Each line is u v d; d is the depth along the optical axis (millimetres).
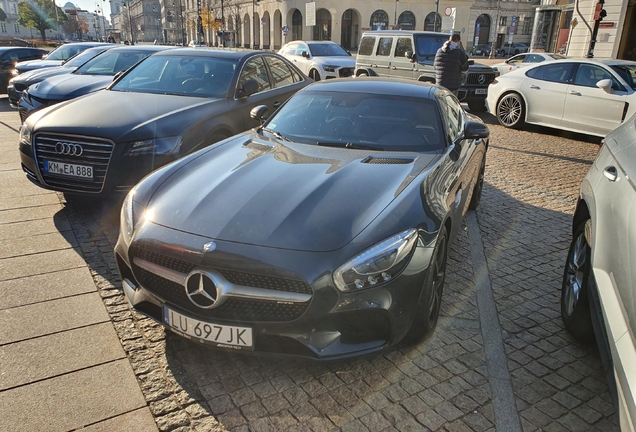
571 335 3070
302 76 7414
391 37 12984
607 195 2570
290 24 54469
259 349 2426
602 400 2537
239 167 3121
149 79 5887
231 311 2391
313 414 2381
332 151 3467
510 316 3312
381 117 3854
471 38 60531
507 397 2533
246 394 2506
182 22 86688
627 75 8633
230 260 2336
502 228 4918
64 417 2303
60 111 4812
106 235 4352
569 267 3168
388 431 2285
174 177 3094
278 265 2299
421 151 3549
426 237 2598
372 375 2672
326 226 2463
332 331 2387
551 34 24797
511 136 9641
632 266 2012
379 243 2412
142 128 4508
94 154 4395
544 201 5809
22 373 2576
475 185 4949
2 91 15117
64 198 5266
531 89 9766
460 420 2367
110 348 2812
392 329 2449
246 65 6023
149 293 2613
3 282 3480
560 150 8484
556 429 2336
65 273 3648
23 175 6090
